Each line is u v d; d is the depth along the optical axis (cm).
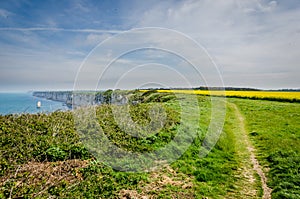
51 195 655
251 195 801
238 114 2619
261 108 2992
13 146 958
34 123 1257
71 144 1045
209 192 805
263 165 1078
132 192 751
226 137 1533
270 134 1609
